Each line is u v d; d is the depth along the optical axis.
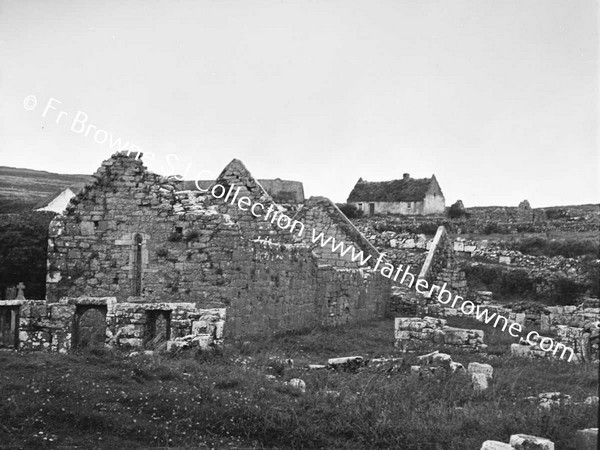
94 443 13.33
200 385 16.36
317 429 14.77
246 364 19.42
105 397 15.02
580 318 37.62
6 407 14.02
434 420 15.96
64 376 16.05
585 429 14.86
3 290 38.66
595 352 29.39
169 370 17.28
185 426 14.38
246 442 14.13
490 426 15.55
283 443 14.36
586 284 48.25
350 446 14.45
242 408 15.07
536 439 13.77
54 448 12.97
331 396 16.70
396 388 18.31
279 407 15.48
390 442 14.65
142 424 14.14
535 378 21.38
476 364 21.34
